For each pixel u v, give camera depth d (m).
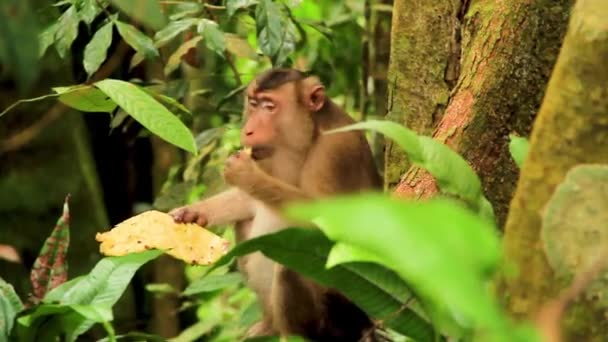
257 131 6.69
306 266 3.84
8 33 2.10
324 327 6.28
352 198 1.92
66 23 6.88
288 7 7.29
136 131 9.59
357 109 9.67
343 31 9.19
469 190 3.70
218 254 5.16
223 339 6.61
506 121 5.64
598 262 2.29
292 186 6.34
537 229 2.84
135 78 8.90
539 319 2.12
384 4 8.82
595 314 2.81
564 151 2.84
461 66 6.08
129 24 7.49
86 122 9.43
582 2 2.83
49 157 8.69
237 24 8.53
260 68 9.71
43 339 4.63
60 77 8.58
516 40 5.63
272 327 6.57
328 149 6.65
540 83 5.62
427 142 3.68
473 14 5.93
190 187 7.86
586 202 2.79
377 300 3.86
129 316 9.05
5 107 8.44
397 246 1.81
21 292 8.33
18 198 8.55
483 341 1.92
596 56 2.77
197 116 8.99
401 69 6.34
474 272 1.81
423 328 3.85
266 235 3.75
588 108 2.80
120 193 9.79
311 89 6.79
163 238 5.08
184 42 7.90
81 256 8.77
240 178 6.22
